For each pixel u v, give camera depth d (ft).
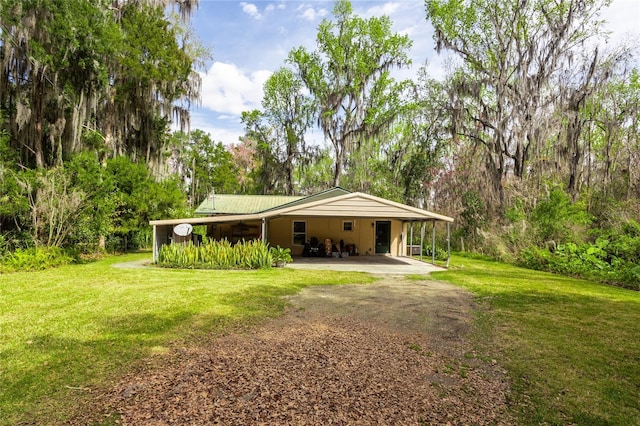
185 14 59.00
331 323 17.46
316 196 58.44
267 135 104.63
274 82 99.25
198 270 35.68
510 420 9.06
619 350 14.30
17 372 11.12
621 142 60.70
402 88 85.15
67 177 38.83
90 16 40.04
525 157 63.26
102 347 13.37
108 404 9.33
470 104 71.31
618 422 9.09
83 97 44.16
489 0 65.21
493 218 61.31
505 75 65.10
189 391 10.09
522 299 24.22
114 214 49.14
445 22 68.85
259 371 11.49
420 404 9.71
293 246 57.67
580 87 58.85
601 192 56.24
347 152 89.04
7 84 40.40
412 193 79.66
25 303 20.21
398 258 54.34
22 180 36.17
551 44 60.34
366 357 12.98
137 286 25.80
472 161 69.97
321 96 88.69
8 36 35.99
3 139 36.19
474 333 16.40
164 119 58.59
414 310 20.66
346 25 83.66
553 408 9.71
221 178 109.19
